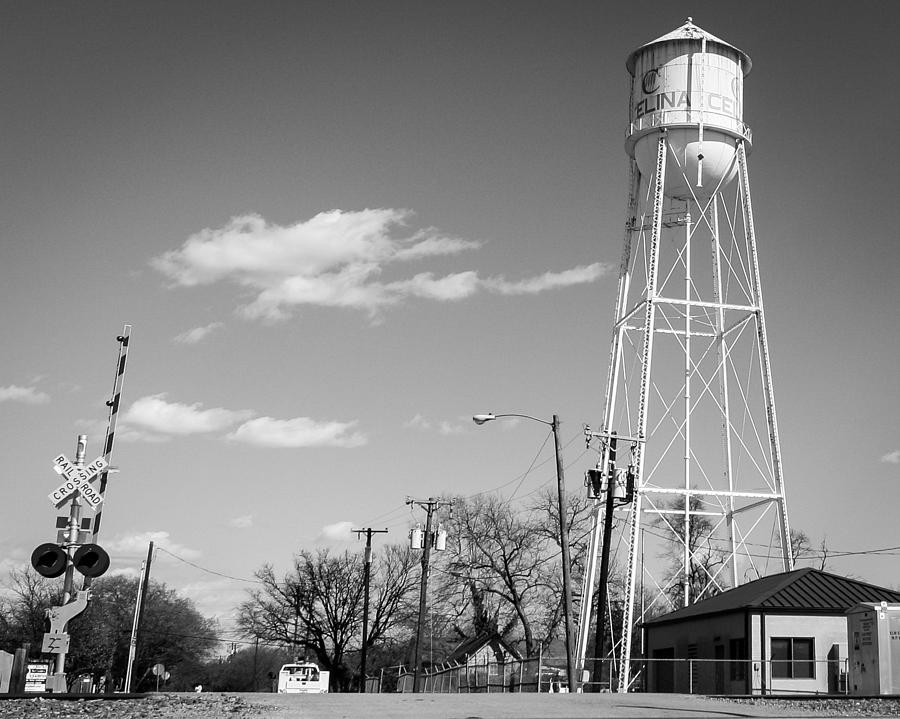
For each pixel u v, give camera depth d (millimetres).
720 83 44844
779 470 44188
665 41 45281
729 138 44906
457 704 22484
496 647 67562
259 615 79000
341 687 79625
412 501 54906
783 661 36844
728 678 38719
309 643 78938
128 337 25406
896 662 28750
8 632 76312
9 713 16141
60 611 21531
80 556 21125
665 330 45250
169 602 98062
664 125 44344
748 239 45406
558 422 37594
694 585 62969
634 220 47969
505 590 69875
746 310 44906
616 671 55125
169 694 24484
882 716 19984
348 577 78562
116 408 25016
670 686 44406
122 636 86500
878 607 29094
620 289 47719
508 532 69625
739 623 38250
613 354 47156
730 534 47812
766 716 19281
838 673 36844
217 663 119312
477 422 37000
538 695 28250
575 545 68750
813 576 39875
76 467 21828
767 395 44812
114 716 16219
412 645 88938
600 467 39094
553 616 69125
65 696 20797
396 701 23641
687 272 45844
